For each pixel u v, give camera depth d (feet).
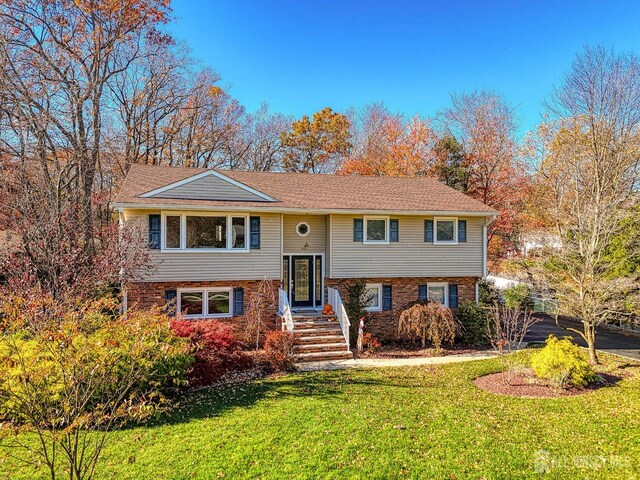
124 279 44.19
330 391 33.88
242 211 52.16
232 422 26.61
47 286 38.78
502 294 77.30
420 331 51.67
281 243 53.88
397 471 20.20
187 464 20.79
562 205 79.61
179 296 50.83
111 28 79.87
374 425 26.07
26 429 15.81
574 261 44.91
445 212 57.72
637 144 77.46
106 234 51.70
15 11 69.21
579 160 82.74
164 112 102.53
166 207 47.57
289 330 45.57
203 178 51.26
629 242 49.24
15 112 65.67
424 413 28.37
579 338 59.16
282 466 20.59
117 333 21.18
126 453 22.08
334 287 57.21
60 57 73.92
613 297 45.32
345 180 69.41
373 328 57.11
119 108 94.38
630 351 50.60
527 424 26.50
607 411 29.01
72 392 17.95
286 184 63.31
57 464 20.65
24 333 20.33
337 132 142.51
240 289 52.85
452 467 20.65
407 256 58.54
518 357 46.62
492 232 103.96
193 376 35.09
